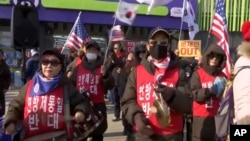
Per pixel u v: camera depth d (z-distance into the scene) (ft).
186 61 25.45
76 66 22.30
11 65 62.28
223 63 17.49
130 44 52.19
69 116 12.16
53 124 12.09
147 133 12.76
